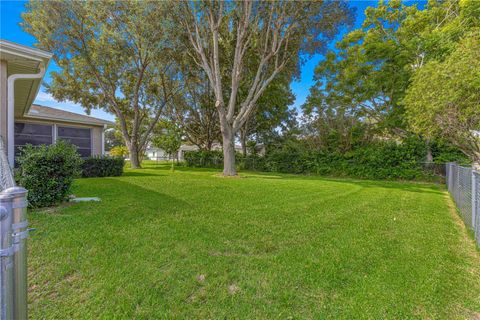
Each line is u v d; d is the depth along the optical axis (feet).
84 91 50.80
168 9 35.88
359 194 23.79
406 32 39.14
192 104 65.62
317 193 23.38
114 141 141.59
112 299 6.24
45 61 17.94
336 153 47.19
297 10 35.24
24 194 4.01
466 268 8.44
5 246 3.63
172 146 61.31
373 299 6.56
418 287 7.14
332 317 5.87
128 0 40.32
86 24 41.57
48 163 14.87
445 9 36.19
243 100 56.34
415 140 39.93
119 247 9.21
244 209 15.90
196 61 40.88
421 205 19.21
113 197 18.22
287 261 8.68
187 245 9.73
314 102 51.19
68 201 16.25
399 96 38.93
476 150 23.94
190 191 22.12
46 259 8.12
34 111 34.19
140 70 49.32
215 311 5.98
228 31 42.55
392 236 11.56
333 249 9.82
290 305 6.29
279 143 64.08
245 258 8.85
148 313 5.81
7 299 3.66
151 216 13.37
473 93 18.66
